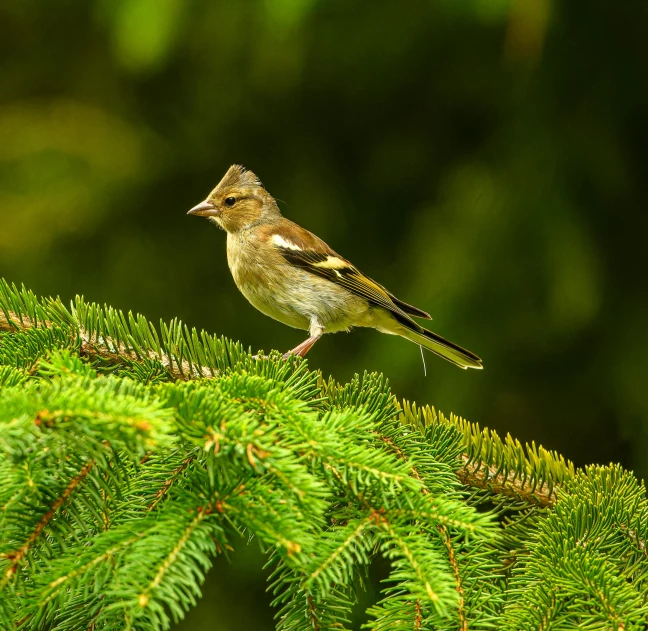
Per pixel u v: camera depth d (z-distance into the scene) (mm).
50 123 12484
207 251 12328
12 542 4195
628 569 5223
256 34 11078
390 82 12109
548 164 11023
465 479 6469
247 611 10305
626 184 11008
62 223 11883
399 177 12453
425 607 4406
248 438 4098
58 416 3748
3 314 6574
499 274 10898
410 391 10969
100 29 12727
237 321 12258
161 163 12305
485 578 4594
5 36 13062
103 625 4539
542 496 6395
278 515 4047
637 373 10773
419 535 4363
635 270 11164
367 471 4363
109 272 12016
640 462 10414
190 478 4301
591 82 11094
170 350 6422
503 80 11664
